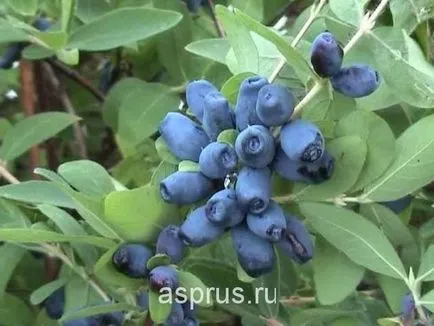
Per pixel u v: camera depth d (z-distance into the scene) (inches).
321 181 15.5
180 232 15.1
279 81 17.3
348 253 16.3
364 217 17.0
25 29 20.1
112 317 17.4
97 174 17.3
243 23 15.9
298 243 15.5
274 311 17.9
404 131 17.4
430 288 17.5
